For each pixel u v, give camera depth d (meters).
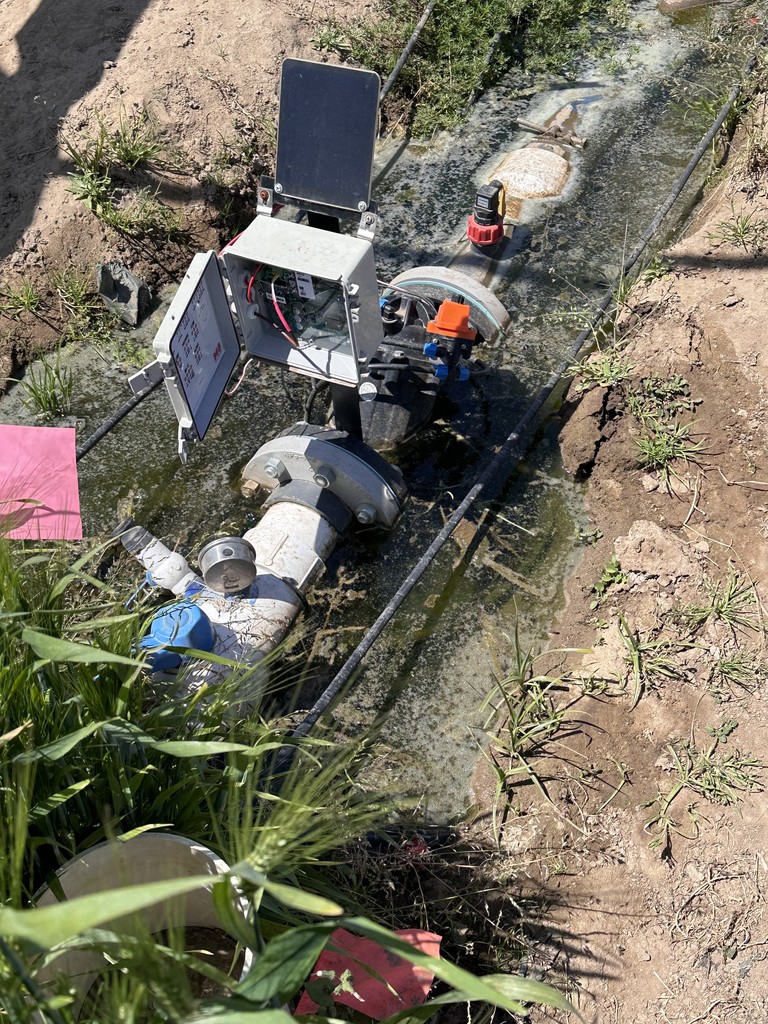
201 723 2.42
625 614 3.28
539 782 2.92
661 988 2.52
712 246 4.08
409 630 3.34
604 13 5.87
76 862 1.76
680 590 3.28
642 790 2.87
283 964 1.29
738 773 2.84
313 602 3.39
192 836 2.14
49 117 4.63
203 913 2.05
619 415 3.77
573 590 3.43
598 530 3.57
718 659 3.09
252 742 2.46
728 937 2.57
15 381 4.07
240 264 2.71
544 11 5.65
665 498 3.53
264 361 2.97
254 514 3.65
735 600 3.20
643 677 3.09
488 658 3.27
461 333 3.28
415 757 3.04
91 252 4.37
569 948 2.62
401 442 3.78
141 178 4.55
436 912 2.66
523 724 3.05
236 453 3.84
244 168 4.78
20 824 1.47
